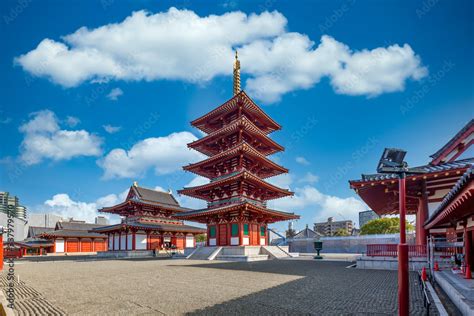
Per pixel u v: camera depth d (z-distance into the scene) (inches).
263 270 1002.7
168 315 415.2
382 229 3235.7
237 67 2368.4
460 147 874.8
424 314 410.0
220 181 1793.8
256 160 1955.0
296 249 2696.9
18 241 3245.6
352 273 893.8
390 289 605.6
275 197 2094.0
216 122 2191.2
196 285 675.4
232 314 413.7
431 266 712.4
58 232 3191.4
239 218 1729.8
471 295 436.5
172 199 2856.8
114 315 420.5
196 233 2765.7
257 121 2197.3
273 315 406.9
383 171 290.7
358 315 406.0
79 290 632.4
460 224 675.4
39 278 866.8
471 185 374.6
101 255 2427.4
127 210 2583.7
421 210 944.3
